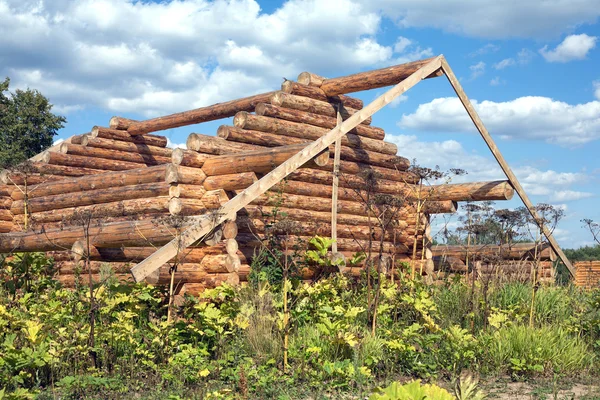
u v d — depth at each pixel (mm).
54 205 14375
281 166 10680
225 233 10734
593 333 10023
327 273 12781
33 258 11281
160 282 10242
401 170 15562
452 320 10531
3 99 33000
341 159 14188
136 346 7922
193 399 6410
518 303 11070
